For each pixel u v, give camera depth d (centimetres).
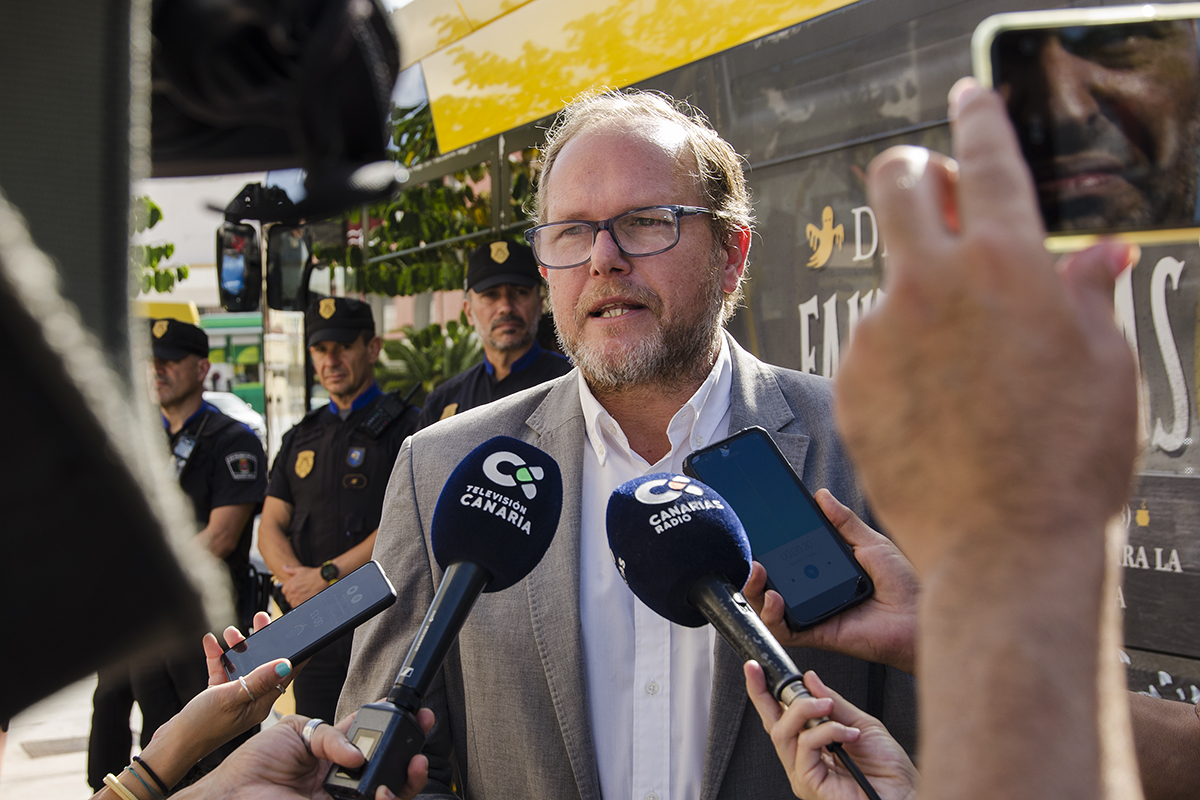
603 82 299
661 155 156
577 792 141
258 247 447
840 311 241
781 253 254
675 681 144
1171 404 190
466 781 155
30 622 29
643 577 105
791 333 251
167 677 338
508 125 340
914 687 139
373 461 379
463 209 371
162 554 30
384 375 429
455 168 369
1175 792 112
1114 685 42
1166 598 191
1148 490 193
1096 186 65
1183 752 113
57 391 27
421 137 384
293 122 48
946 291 42
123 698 371
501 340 359
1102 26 65
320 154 50
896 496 44
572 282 156
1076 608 40
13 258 27
